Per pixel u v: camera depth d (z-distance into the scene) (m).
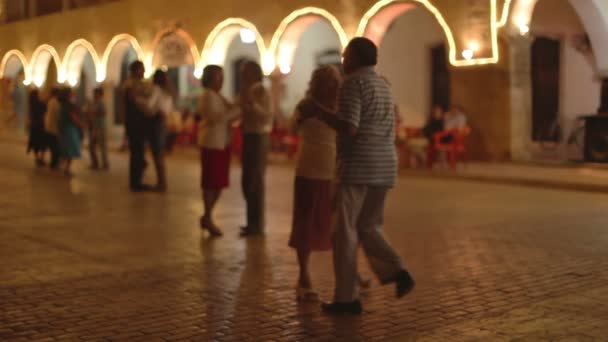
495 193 13.58
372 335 5.54
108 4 23.03
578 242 8.99
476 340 5.40
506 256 8.23
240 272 7.51
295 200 6.64
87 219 10.69
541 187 14.46
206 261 8.02
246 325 5.78
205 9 19.81
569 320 5.87
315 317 5.99
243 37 18.77
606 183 13.95
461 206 11.96
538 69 19.53
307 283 6.52
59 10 26.08
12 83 29.59
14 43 27.86
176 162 20.05
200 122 9.59
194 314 6.07
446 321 5.87
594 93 18.42
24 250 8.59
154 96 13.44
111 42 23.05
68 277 7.30
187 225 10.22
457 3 14.54
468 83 18.78
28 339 5.43
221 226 10.12
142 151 13.70
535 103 19.69
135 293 6.71
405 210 11.57
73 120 16.31
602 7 15.91
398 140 17.44
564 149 18.91
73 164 19.14
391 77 21.94
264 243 8.98
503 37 17.20
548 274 7.39
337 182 5.95
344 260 5.98
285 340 5.43
